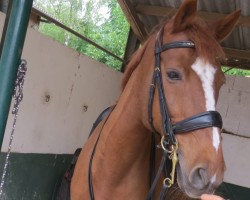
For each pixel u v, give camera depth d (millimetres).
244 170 4391
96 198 1633
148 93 1374
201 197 1096
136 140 1487
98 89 3969
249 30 4137
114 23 7480
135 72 1554
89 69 3697
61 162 3371
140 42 4824
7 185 2711
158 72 1328
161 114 1295
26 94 2789
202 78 1227
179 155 1248
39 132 3035
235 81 4617
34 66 2828
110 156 1543
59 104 3254
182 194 1659
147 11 4215
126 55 4699
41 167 3074
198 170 1164
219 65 1288
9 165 2703
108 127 1608
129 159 1515
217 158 1146
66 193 2686
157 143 1615
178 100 1254
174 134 1261
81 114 3666
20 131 2799
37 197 3092
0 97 1518
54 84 3135
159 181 1637
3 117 1525
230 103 4613
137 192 1570
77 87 3514
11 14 1532
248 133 4520
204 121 1193
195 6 1299
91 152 1779
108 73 4156
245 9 3721
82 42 6012
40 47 2865
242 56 4609
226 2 3754
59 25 3078
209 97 1214
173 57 1282
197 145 1187
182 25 1326
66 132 3441
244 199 4344
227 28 1505
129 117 1479
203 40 1276
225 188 3967
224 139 4496
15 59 1524
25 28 1544
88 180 1685
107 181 1584
